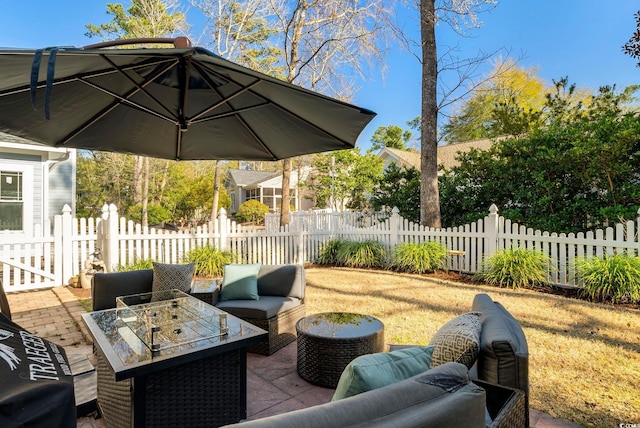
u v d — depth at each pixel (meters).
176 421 2.13
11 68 1.74
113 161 21.03
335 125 2.85
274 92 2.54
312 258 9.40
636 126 6.30
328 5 10.05
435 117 8.34
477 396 1.21
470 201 9.20
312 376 2.98
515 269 6.25
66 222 6.71
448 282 6.80
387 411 1.04
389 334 4.00
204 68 2.46
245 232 8.33
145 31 14.50
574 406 2.56
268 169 37.25
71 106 2.68
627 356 3.36
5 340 1.62
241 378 2.42
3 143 8.66
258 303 3.84
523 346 1.88
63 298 5.65
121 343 2.34
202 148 3.54
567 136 7.53
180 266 4.01
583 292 5.65
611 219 6.88
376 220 10.70
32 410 1.27
